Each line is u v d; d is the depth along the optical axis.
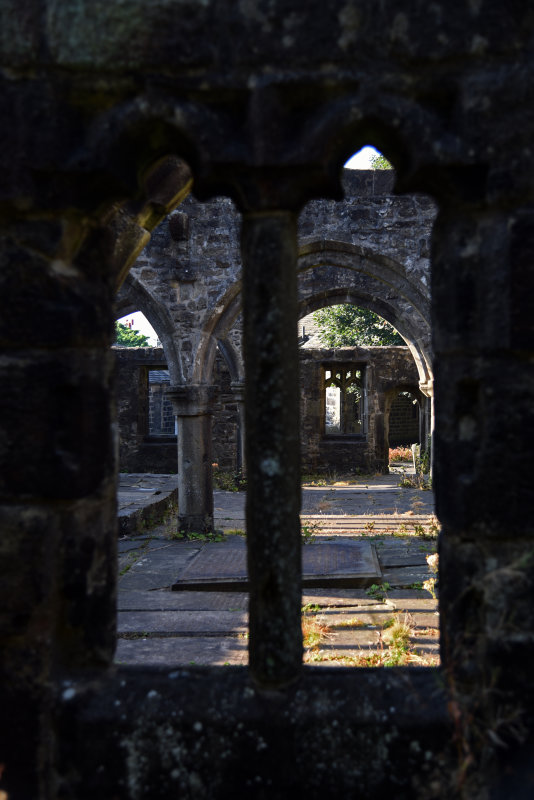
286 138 1.62
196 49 1.59
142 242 3.11
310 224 7.60
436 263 1.70
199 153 1.62
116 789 1.67
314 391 15.96
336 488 13.49
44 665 1.68
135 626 4.66
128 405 15.41
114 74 1.61
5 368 1.65
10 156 1.61
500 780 1.61
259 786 1.65
